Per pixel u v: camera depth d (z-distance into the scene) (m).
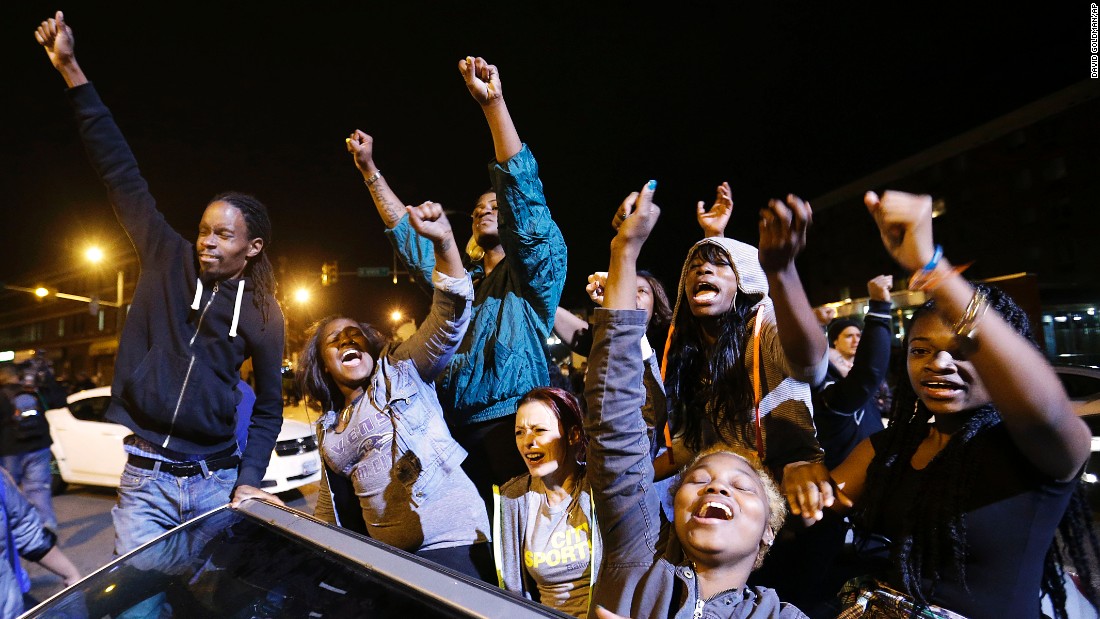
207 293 2.53
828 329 4.55
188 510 2.51
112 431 8.03
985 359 1.34
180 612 1.39
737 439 2.27
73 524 6.90
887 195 1.35
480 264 3.64
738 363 2.29
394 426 2.54
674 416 2.55
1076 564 1.61
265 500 1.83
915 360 1.65
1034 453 1.43
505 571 2.43
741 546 1.57
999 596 1.49
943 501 1.55
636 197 1.84
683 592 1.55
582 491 2.40
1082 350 15.64
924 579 1.58
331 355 2.79
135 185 2.67
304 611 1.23
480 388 2.92
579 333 3.65
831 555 2.16
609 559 1.80
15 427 5.98
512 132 2.61
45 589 4.93
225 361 2.56
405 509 2.52
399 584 1.20
